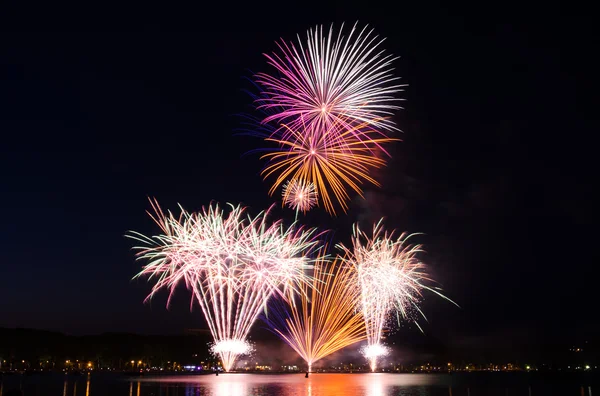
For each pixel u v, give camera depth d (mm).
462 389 120062
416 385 137250
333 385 128125
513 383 163500
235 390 102812
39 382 150875
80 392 100250
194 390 103500
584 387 137375
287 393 91812
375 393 93875
